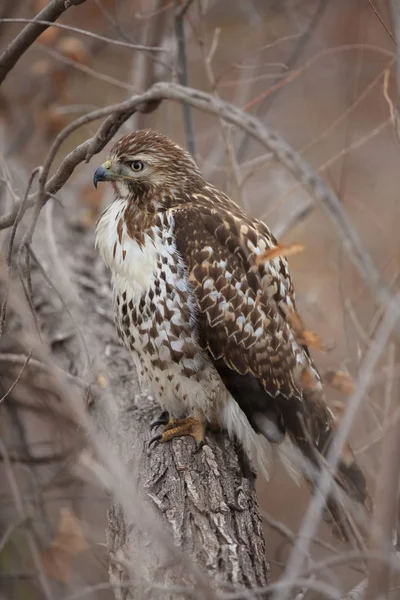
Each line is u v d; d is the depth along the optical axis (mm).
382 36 15164
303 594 7715
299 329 8719
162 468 8977
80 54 14016
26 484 13336
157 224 9703
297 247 8156
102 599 11492
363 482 8984
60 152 15711
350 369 11875
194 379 9688
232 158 11641
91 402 9961
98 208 13805
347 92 15180
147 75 14000
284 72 13398
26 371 11711
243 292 9547
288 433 9539
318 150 15625
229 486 8820
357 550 7035
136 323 9766
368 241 14664
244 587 7359
